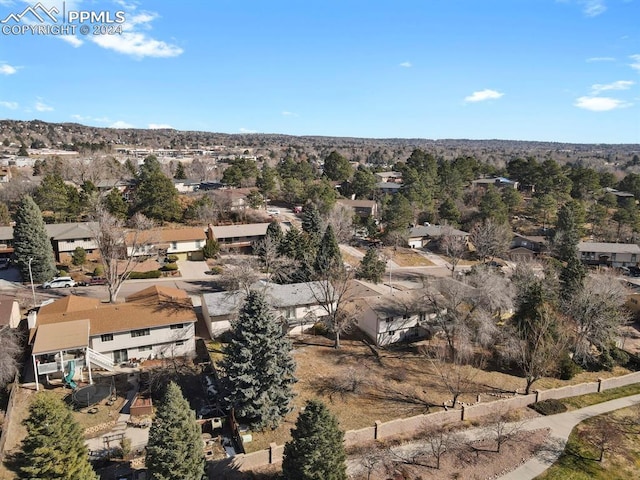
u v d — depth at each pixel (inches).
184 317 1620.3
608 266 3134.8
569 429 1321.4
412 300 1899.6
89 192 3245.6
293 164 5009.8
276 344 1285.7
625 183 4495.6
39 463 855.1
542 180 4274.1
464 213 3826.3
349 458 1148.5
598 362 1750.7
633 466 1183.6
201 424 1226.0
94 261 2566.4
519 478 1116.5
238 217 3469.5
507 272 2765.7
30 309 1851.6
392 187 4539.9
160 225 3159.5
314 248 2564.0
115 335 1528.1
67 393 1347.2
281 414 1275.8
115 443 1155.9
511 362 1695.4
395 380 1542.8
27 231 2172.7
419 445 1220.5
